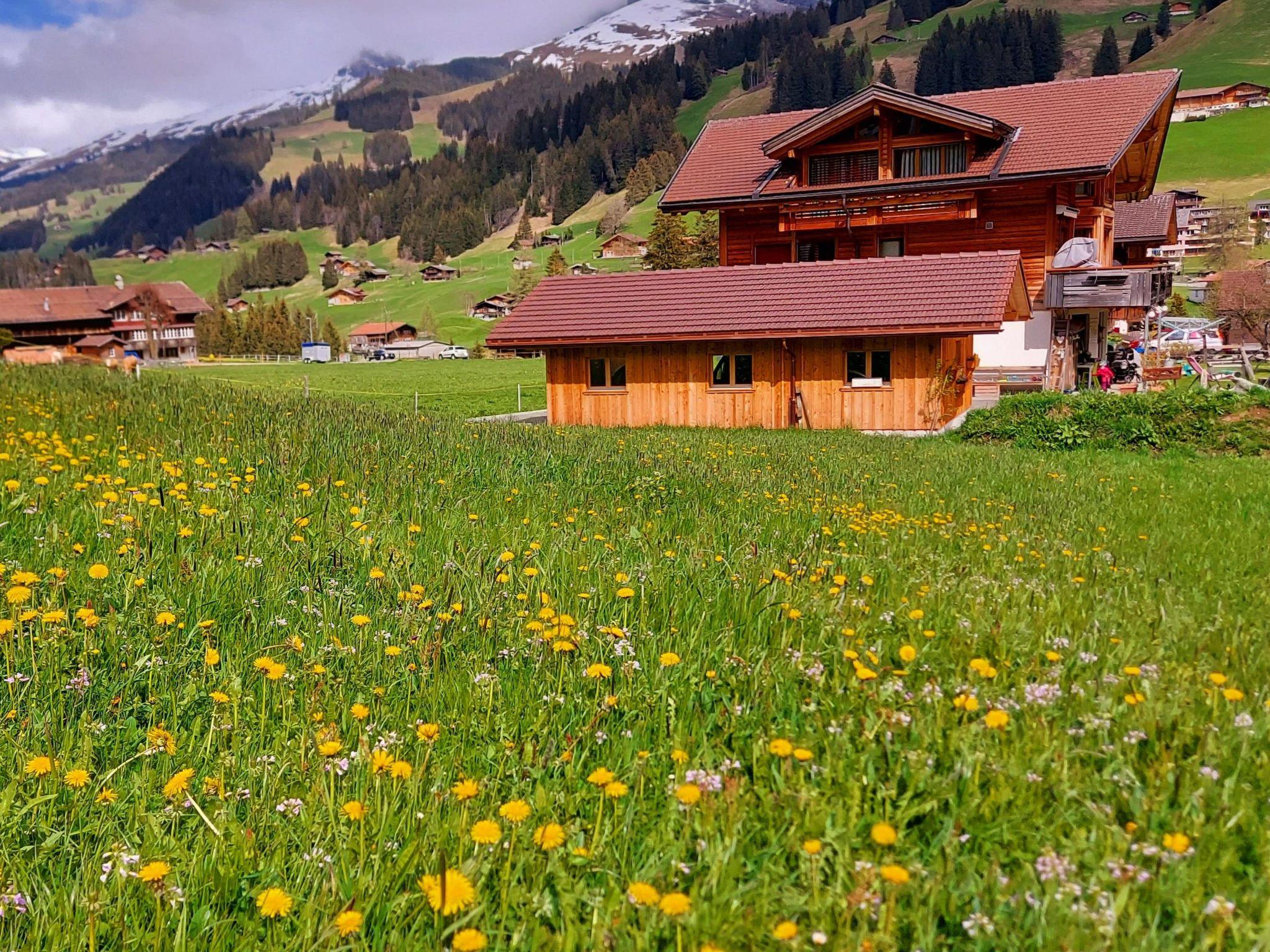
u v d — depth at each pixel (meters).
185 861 2.96
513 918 2.71
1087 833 3.02
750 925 2.57
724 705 4.00
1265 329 49.72
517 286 181.00
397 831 3.07
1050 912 2.61
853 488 11.91
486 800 3.26
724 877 2.76
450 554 6.27
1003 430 22.00
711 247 83.00
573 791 3.37
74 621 4.49
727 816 3.06
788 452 17.42
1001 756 3.48
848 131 33.78
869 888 2.67
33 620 4.31
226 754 3.53
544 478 10.03
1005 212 31.59
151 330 144.00
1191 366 35.41
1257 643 5.10
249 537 6.11
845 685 4.23
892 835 2.64
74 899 2.75
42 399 12.27
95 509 6.29
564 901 2.68
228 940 2.67
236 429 10.70
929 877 2.79
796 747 3.53
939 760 3.51
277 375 74.38
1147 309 32.75
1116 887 2.74
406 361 107.44
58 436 8.99
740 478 11.68
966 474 14.84
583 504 8.74
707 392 26.38
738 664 4.44
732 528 7.98
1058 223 32.53
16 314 136.12
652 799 3.31
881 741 3.66
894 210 32.12
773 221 35.16
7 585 4.86
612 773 3.20
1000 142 32.38
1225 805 3.14
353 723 3.84
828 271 26.47
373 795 3.24
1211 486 14.23
